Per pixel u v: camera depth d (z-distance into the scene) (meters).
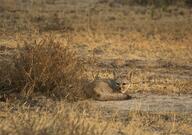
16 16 55.41
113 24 52.41
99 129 16.20
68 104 20.45
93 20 55.00
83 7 68.56
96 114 18.78
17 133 14.49
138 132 16.81
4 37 40.72
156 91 24.52
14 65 22.44
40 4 69.31
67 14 59.91
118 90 23.27
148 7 70.38
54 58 22.53
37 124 15.16
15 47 35.47
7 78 22.00
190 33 47.81
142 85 25.53
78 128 14.95
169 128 17.98
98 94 21.88
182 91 24.91
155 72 30.80
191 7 71.44
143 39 43.16
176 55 37.41
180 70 32.06
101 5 71.44
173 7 69.94
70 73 22.50
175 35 46.34
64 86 22.12
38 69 22.30
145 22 55.56
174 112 20.39
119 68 31.52
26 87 21.89
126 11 65.06
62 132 14.34
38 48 22.78
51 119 16.28
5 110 18.75
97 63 32.38
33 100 20.98
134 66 32.53
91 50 36.97
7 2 66.62
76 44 39.00
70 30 46.72
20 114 17.75
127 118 18.92
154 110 20.70
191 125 18.66
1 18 53.41
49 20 53.19
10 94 21.47
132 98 22.73
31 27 46.88
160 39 43.94
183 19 59.75
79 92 21.88
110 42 40.78
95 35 43.72
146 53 37.41
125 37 43.62
